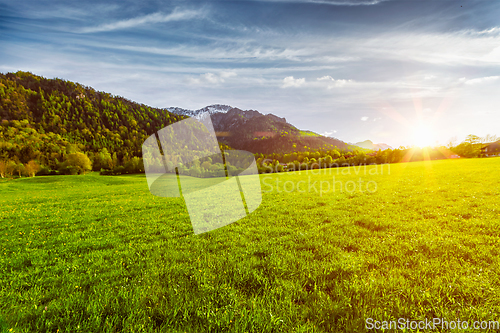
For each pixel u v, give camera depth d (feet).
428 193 53.31
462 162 179.11
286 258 19.38
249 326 11.48
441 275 15.57
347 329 11.05
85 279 17.31
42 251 24.98
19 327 11.66
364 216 33.42
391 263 17.60
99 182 180.55
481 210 33.60
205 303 13.35
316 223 31.71
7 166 296.30
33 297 14.75
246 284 15.71
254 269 17.61
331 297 13.65
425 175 101.65
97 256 22.56
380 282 14.67
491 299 12.65
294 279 15.93
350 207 42.14
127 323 11.61
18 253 24.47
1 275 18.74
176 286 15.29
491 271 15.40
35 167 302.04
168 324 11.76
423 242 21.48
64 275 18.20
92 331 11.29
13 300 14.25
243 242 24.63
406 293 13.58
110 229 34.53
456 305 12.48
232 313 12.17
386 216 33.40
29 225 41.06
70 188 146.00
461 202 40.57
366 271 16.51
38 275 18.70
